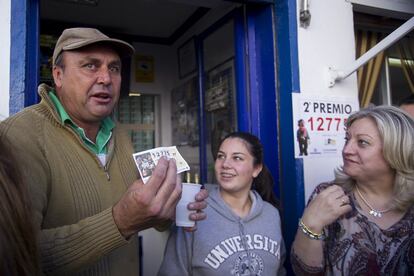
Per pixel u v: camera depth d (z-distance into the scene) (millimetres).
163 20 2938
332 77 2041
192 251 1383
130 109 3354
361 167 1239
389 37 1957
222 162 1530
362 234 1210
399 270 1165
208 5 2264
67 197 979
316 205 1206
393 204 1211
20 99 1427
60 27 2932
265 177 1817
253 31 2180
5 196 583
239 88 2182
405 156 1158
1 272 545
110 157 1165
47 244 768
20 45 1437
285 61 1990
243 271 1351
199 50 2752
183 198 1118
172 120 3381
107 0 2559
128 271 1120
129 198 760
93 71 1121
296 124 1939
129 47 1176
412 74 2676
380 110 1259
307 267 1214
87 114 1117
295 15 1987
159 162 791
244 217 1479
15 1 1432
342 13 2135
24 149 896
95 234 768
